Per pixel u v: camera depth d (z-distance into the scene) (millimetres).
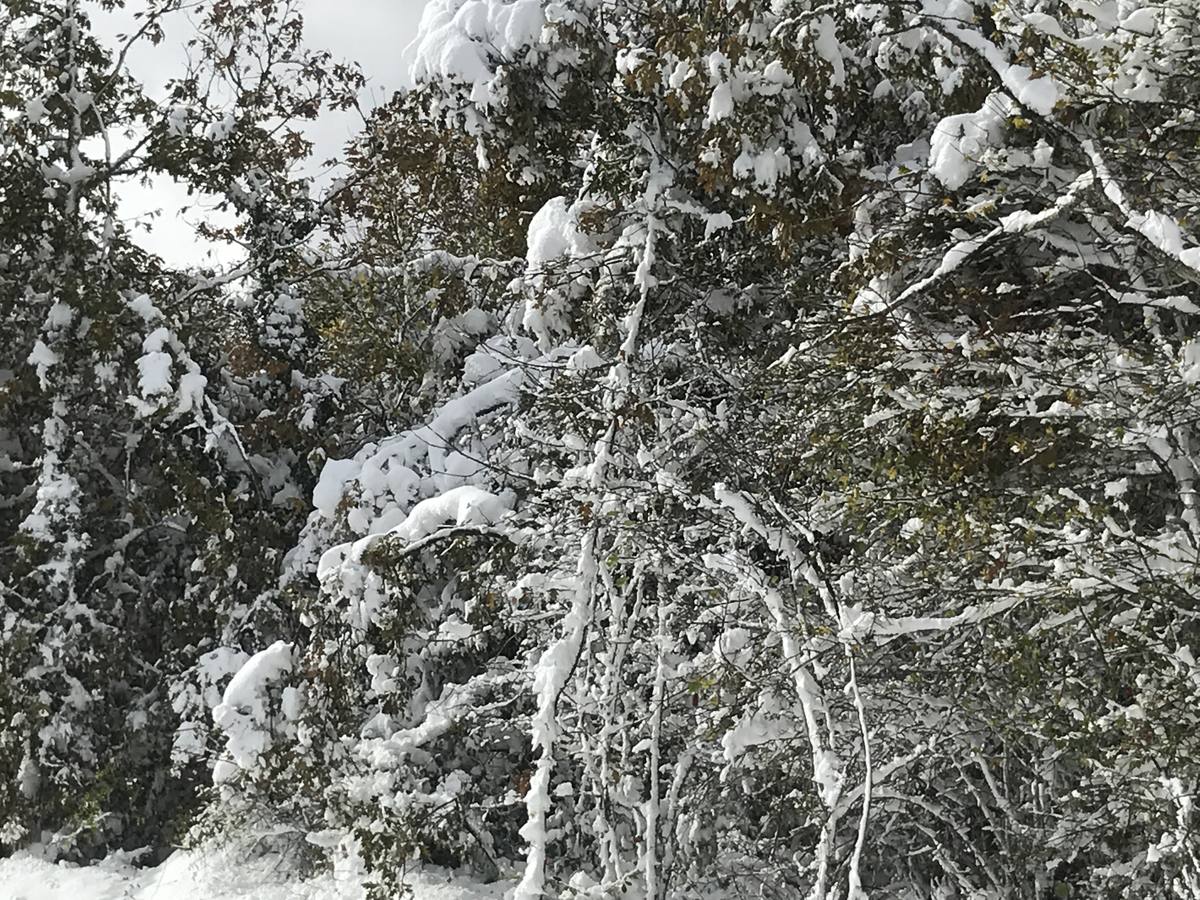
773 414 8211
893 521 7238
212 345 15211
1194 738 5594
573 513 8219
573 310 9672
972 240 6316
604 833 7648
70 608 12672
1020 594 5836
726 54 8078
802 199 8359
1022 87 6250
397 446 10719
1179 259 5398
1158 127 6254
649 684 8000
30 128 13648
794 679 6234
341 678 9586
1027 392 6180
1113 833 6766
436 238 15906
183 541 14523
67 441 13453
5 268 14273
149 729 12758
